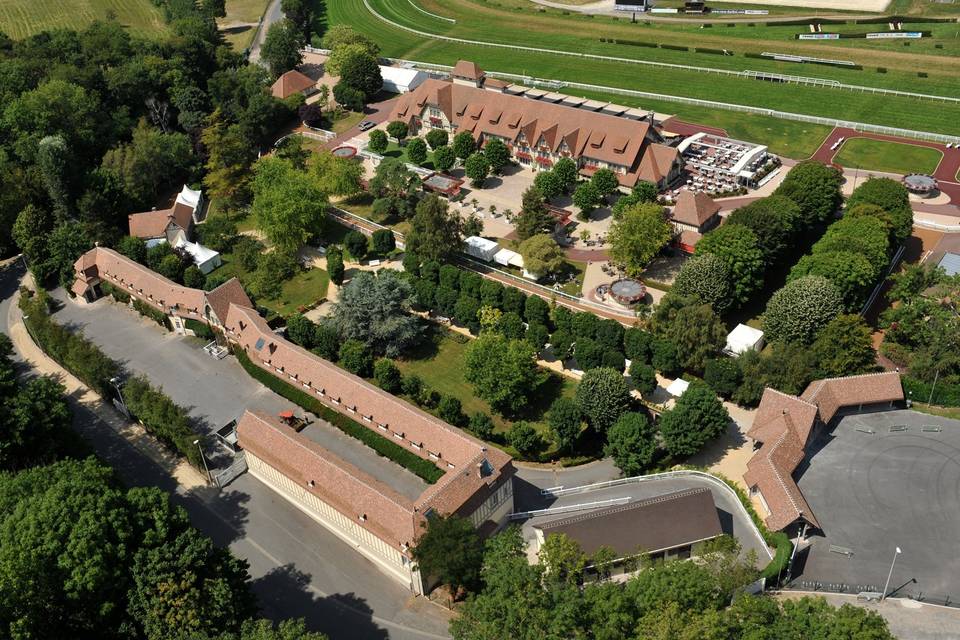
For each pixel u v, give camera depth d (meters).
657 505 107.94
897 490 118.06
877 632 81.25
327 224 199.38
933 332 135.12
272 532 118.56
